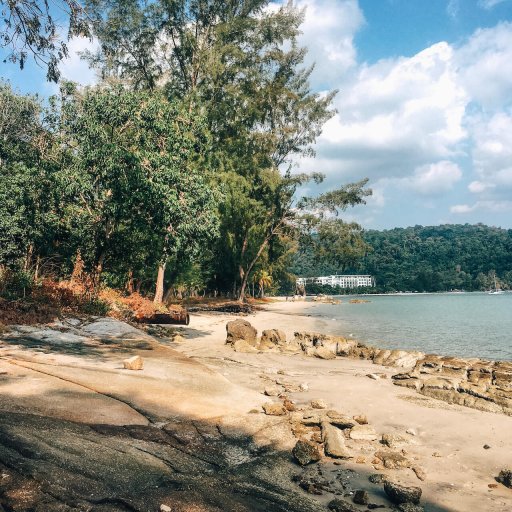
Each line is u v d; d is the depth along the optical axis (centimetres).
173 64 2961
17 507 276
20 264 1775
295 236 4212
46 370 636
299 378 944
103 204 1639
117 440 427
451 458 507
